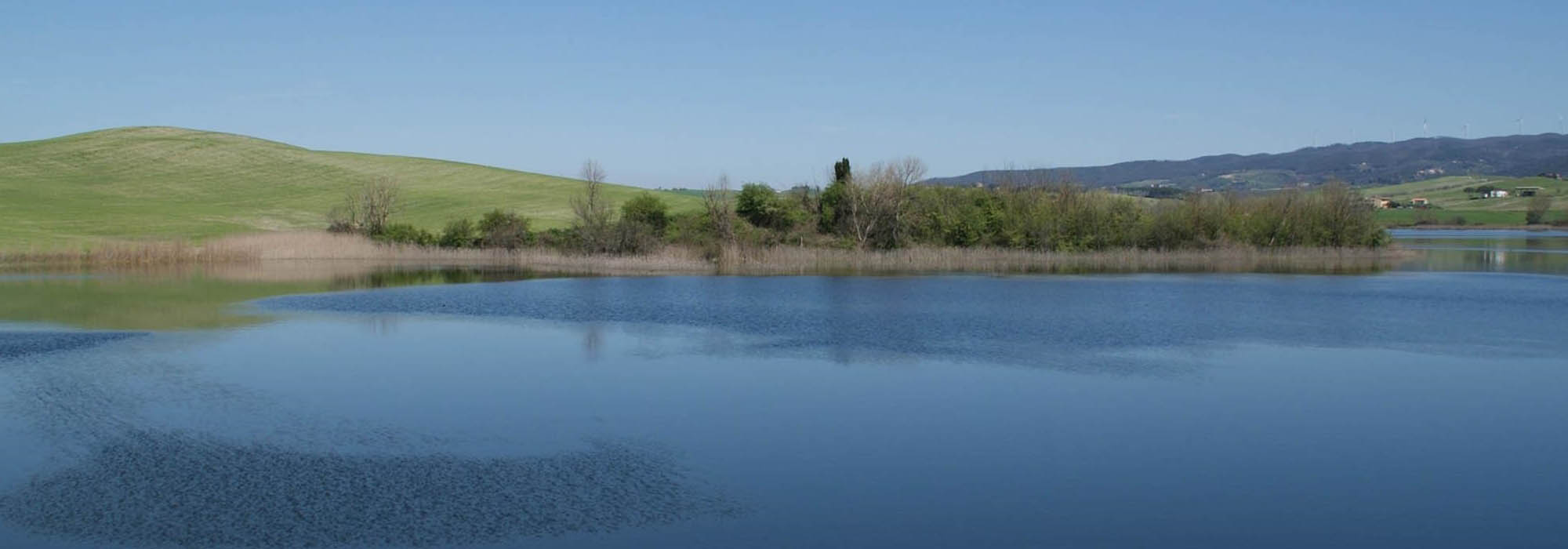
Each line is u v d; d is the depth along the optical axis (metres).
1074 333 35.88
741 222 82.31
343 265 72.81
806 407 23.48
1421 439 20.97
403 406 23.42
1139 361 30.14
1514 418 22.91
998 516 16.00
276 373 27.45
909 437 20.78
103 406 23.14
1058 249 79.38
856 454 19.50
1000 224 80.62
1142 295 50.66
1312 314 42.25
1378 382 27.09
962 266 73.00
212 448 19.62
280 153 143.50
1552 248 102.56
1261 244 84.88
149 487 17.09
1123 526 15.64
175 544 14.51
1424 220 171.38
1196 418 22.67
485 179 135.75
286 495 16.72
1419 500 17.08
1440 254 90.69
